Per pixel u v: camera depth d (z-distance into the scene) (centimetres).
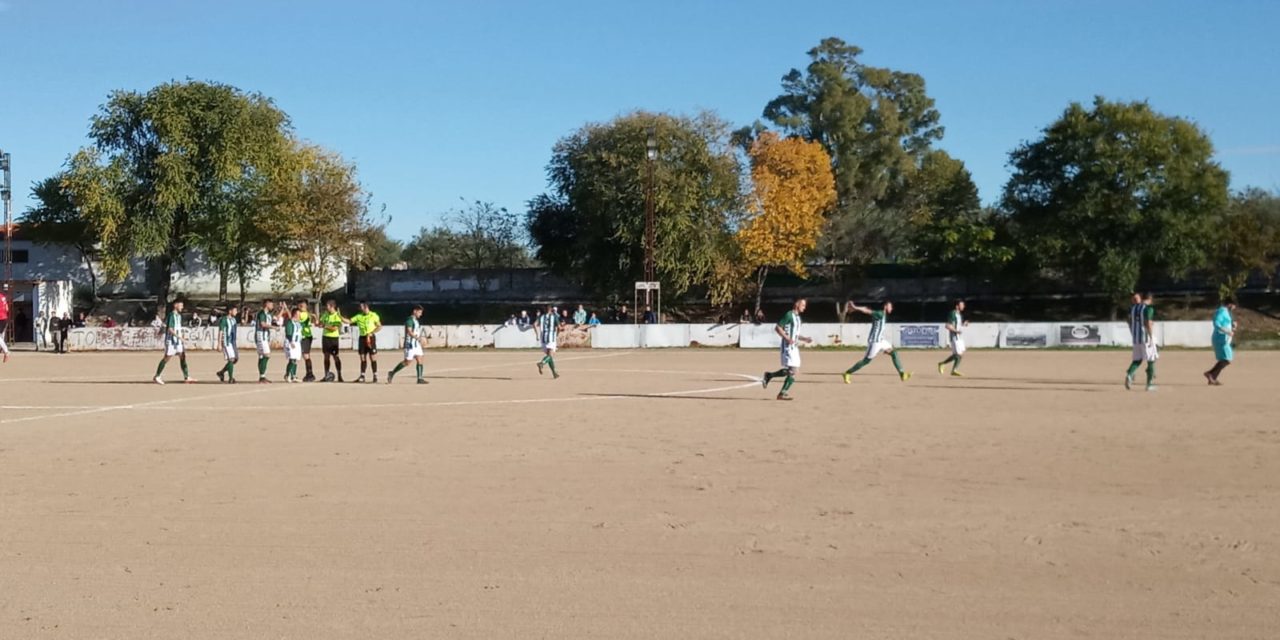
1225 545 895
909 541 916
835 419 1822
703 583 796
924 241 7025
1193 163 6006
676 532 957
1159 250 5972
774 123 9000
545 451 1455
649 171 5681
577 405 2130
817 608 734
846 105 8719
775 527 973
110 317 7112
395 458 1400
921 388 2497
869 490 1145
